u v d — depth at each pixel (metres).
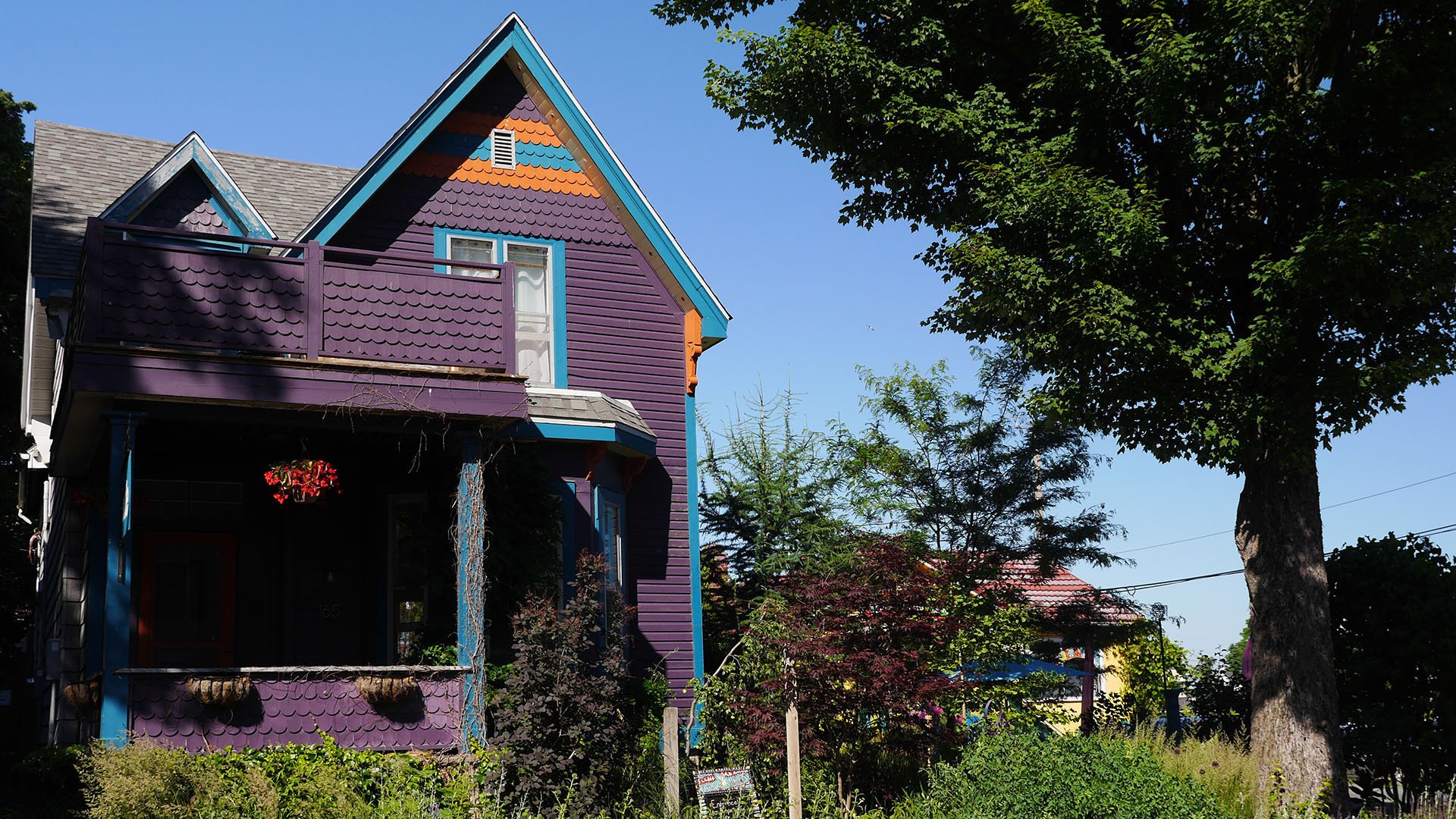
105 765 10.16
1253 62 13.14
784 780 14.27
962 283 15.63
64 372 12.08
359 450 14.80
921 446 26.97
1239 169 14.15
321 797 10.80
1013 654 19.47
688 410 18.23
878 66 14.87
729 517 23.03
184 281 11.95
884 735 14.82
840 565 21.05
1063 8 14.73
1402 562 16.30
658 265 18.36
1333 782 14.05
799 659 14.51
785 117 15.82
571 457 16.03
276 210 18.44
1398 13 14.16
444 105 16.89
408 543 15.67
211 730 11.31
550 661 13.06
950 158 15.38
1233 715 20.50
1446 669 15.38
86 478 15.27
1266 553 14.87
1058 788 12.20
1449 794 14.93
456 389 12.85
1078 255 13.52
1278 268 13.03
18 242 25.53
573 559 15.72
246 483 15.96
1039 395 14.98
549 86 17.77
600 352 17.62
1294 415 13.55
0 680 26.69
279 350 12.27
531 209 17.59
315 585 15.92
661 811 13.49
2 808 12.00
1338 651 16.50
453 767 12.05
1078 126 14.54
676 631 17.34
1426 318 14.22
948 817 13.12
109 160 18.92
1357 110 13.51
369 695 11.92
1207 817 11.98
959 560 18.02
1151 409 14.39
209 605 15.63
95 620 13.74
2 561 26.89
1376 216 13.16
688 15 16.80
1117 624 26.67
